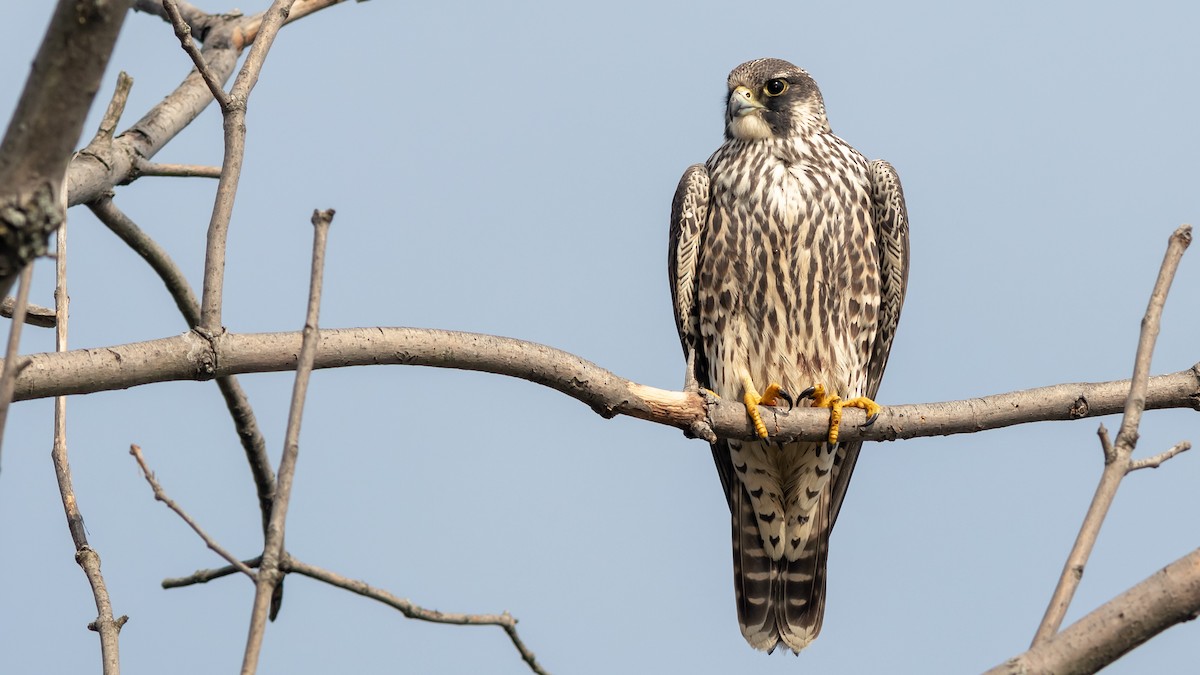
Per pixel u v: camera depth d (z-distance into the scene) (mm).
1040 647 5867
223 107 7820
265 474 11016
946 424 10422
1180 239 6723
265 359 8133
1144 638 5848
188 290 11195
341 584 6309
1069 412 10250
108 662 7164
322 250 5988
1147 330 6605
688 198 13445
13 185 4934
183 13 12422
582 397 9531
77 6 4770
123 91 10547
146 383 7934
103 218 10594
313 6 12492
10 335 5090
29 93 4867
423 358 8656
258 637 5488
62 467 7844
